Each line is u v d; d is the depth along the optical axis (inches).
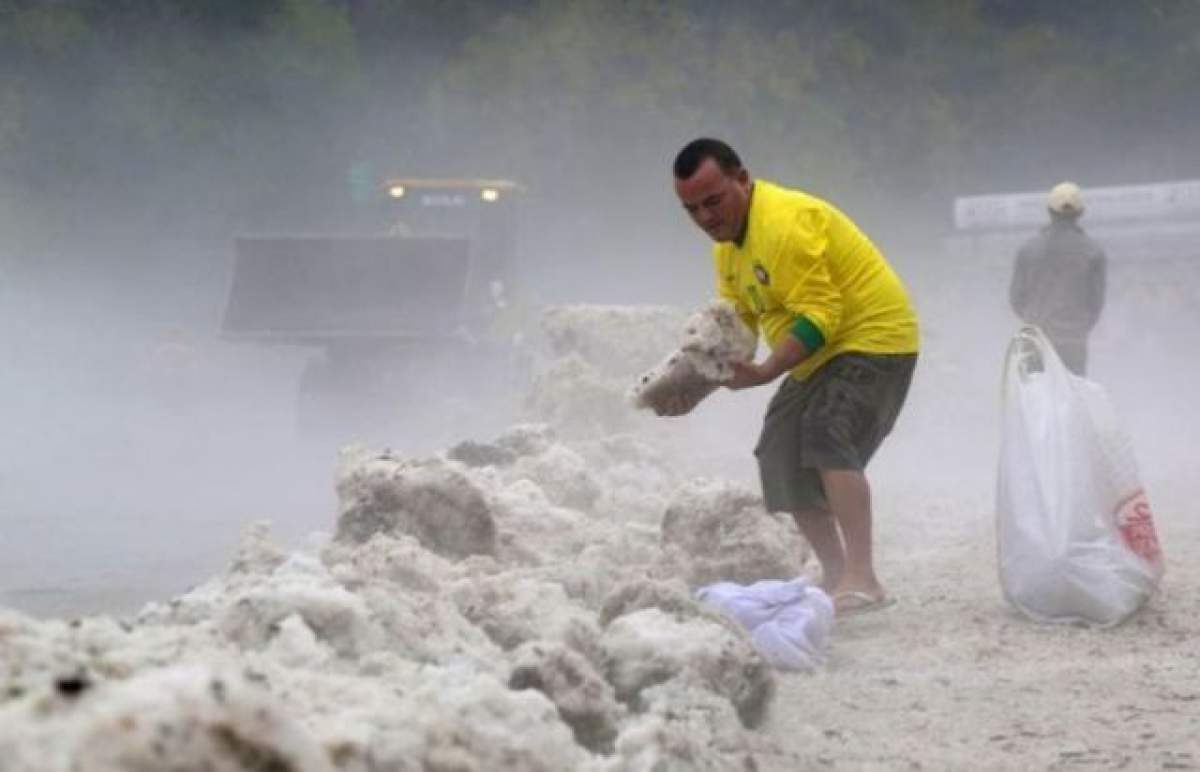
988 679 686.5
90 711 263.6
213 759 260.4
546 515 861.8
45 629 381.4
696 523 811.4
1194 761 564.4
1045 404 808.9
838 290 793.6
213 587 539.8
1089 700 650.2
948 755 572.4
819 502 813.9
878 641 762.2
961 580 916.0
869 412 799.7
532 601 596.7
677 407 759.1
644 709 527.8
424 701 408.2
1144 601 800.3
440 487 747.4
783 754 542.3
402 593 543.2
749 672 563.5
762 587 726.5
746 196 782.5
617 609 606.9
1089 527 792.3
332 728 352.2
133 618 493.0
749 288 792.3
